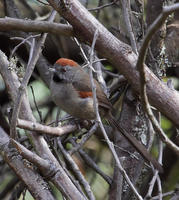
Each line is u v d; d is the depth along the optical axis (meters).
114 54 8.38
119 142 10.50
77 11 8.22
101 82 11.18
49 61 13.48
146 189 10.42
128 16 9.17
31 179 7.84
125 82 10.70
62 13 8.25
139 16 10.16
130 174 10.22
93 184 12.12
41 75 11.93
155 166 8.55
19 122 7.64
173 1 10.66
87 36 8.36
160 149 8.73
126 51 8.36
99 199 11.96
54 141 9.26
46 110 13.55
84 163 11.18
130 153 9.66
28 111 8.60
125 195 9.88
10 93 8.88
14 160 8.01
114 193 9.55
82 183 8.59
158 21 6.17
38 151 8.18
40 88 13.55
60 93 11.16
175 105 8.48
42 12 13.31
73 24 8.27
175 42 11.25
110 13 13.27
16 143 7.60
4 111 12.44
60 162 8.70
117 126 10.33
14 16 11.87
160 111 8.62
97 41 8.31
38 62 11.92
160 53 10.41
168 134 12.33
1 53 9.38
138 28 10.42
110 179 10.06
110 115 10.89
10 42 12.03
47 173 7.81
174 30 11.31
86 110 11.07
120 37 11.24
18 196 9.99
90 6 13.41
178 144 10.70
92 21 8.29
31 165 7.97
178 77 13.05
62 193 7.76
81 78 11.24
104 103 10.78
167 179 11.61
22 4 13.04
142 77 6.74
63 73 11.15
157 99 8.48
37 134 8.29
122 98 11.82
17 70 9.41
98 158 12.52
